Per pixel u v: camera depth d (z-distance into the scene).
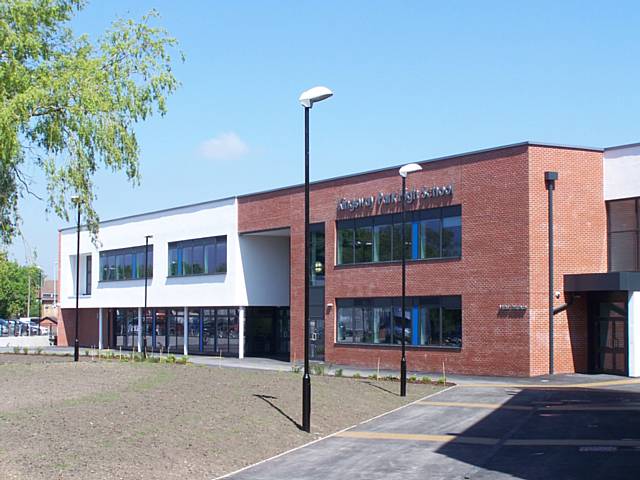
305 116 20.30
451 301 37.69
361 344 42.25
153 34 27.84
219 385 24.80
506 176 35.44
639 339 33.25
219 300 53.47
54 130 25.34
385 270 41.12
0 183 26.52
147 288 60.50
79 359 41.97
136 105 26.88
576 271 35.12
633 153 35.06
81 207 26.30
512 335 34.75
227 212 52.94
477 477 14.69
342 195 43.78
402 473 15.12
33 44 25.94
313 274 45.75
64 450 14.88
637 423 20.77
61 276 72.81
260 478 14.63
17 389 22.75
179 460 15.23
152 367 30.70
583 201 35.44
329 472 15.20
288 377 29.08
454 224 37.72
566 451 17.08
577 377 33.44
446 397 27.30
